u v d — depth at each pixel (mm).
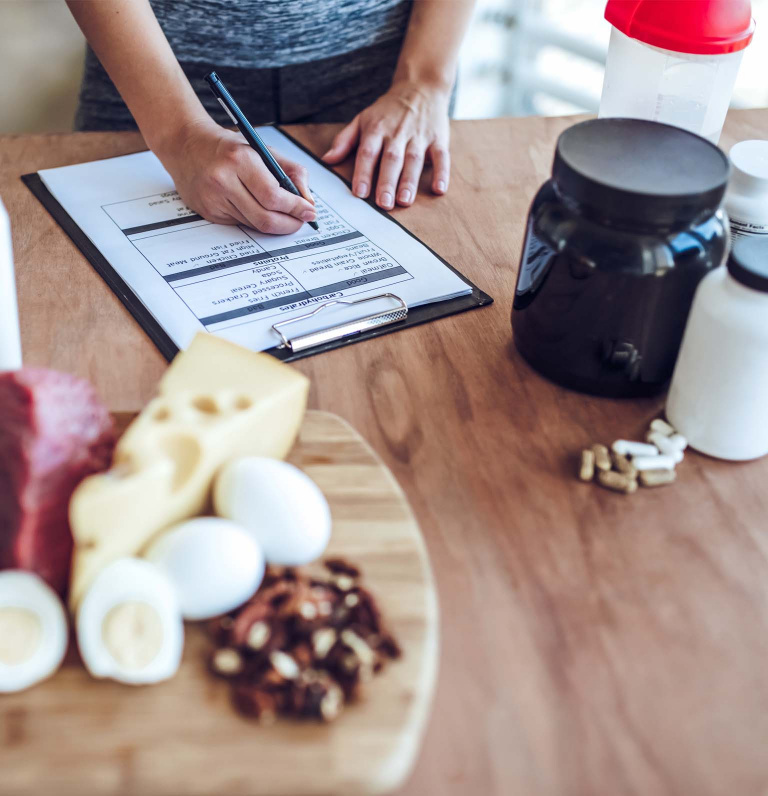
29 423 437
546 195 568
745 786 379
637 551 496
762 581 483
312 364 625
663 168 531
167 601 399
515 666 425
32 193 810
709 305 510
